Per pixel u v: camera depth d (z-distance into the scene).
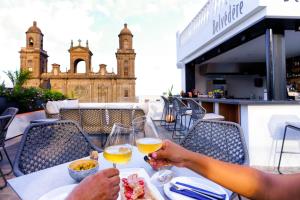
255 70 9.72
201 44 6.66
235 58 8.74
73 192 0.53
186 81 9.84
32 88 7.50
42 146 1.44
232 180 0.75
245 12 4.08
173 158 0.88
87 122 4.07
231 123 1.58
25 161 1.33
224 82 10.31
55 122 1.54
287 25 4.03
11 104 6.18
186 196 0.81
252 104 3.34
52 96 8.99
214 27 5.61
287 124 3.10
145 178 0.87
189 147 1.64
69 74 39.44
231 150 1.51
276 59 3.97
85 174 0.89
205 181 0.92
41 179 0.94
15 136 5.50
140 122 1.32
